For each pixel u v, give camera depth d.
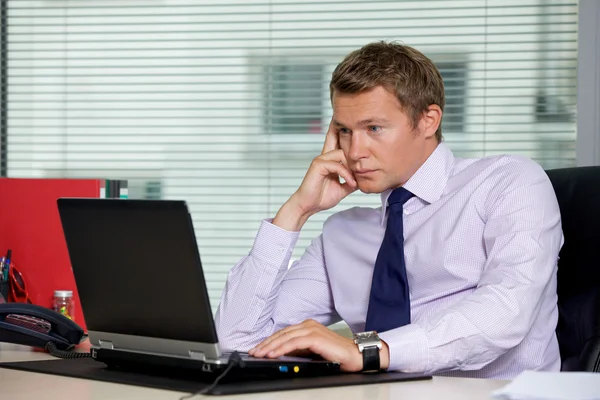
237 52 3.51
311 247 2.14
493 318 1.57
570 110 3.30
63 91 3.60
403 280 1.79
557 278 1.93
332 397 1.26
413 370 1.51
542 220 1.74
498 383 1.40
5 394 1.29
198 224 3.54
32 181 2.26
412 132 1.82
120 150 3.58
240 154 3.52
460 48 3.37
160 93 3.56
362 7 3.43
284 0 3.48
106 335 1.51
